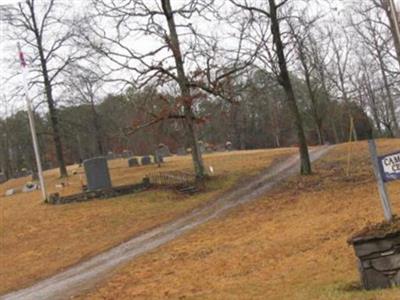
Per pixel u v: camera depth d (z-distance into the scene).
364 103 69.00
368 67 75.50
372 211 18.20
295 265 13.62
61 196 35.88
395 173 9.53
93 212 31.27
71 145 84.31
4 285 20.59
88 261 22.02
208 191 33.41
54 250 25.12
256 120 91.75
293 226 19.73
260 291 11.52
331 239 15.67
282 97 85.25
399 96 70.38
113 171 48.97
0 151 84.38
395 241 9.04
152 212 29.62
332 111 69.81
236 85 41.19
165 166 48.50
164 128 40.97
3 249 26.89
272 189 31.41
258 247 17.41
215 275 14.88
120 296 14.72
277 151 54.25
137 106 36.00
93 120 66.62
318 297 9.50
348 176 31.00
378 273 9.15
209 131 90.56
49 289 18.25
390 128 72.00
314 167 38.16
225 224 23.83
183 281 14.98
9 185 55.94
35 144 37.28
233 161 47.25
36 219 31.72
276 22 34.53
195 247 20.11
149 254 20.66
